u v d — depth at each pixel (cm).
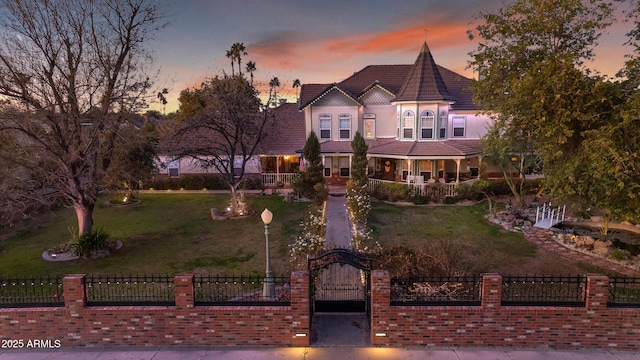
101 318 882
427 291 1014
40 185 1636
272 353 851
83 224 1672
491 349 857
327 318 984
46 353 863
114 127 1638
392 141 2914
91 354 859
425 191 2488
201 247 1681
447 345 868
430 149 2614
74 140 1595
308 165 2588
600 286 841
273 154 3044
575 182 1288
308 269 962
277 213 2255
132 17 1620
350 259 945
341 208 2256
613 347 854
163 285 1270
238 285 1254
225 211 2308
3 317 879
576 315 851
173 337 888
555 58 1345
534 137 1448
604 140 1106
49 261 1529
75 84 1571
